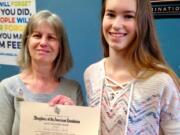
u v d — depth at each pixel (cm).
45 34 131
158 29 194
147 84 105
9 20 254
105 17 107
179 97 108
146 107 104
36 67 135
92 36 221
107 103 110
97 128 111
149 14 106
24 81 136
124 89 108
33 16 134
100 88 113
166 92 104
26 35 137
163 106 105
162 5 191
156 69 106
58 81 140
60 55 137
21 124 118
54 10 234
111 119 108
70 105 115
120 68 113
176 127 107
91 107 112
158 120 106
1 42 261
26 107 118
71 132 115
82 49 227
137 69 109
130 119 105
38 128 118
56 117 116
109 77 114
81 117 113
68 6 227
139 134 104
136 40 105
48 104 117
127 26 103
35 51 132
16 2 249
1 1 256
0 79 262
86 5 220
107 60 119
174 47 192
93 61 223
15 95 132
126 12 103
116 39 104
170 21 190
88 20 221
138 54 107
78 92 137
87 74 123
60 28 133
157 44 109
